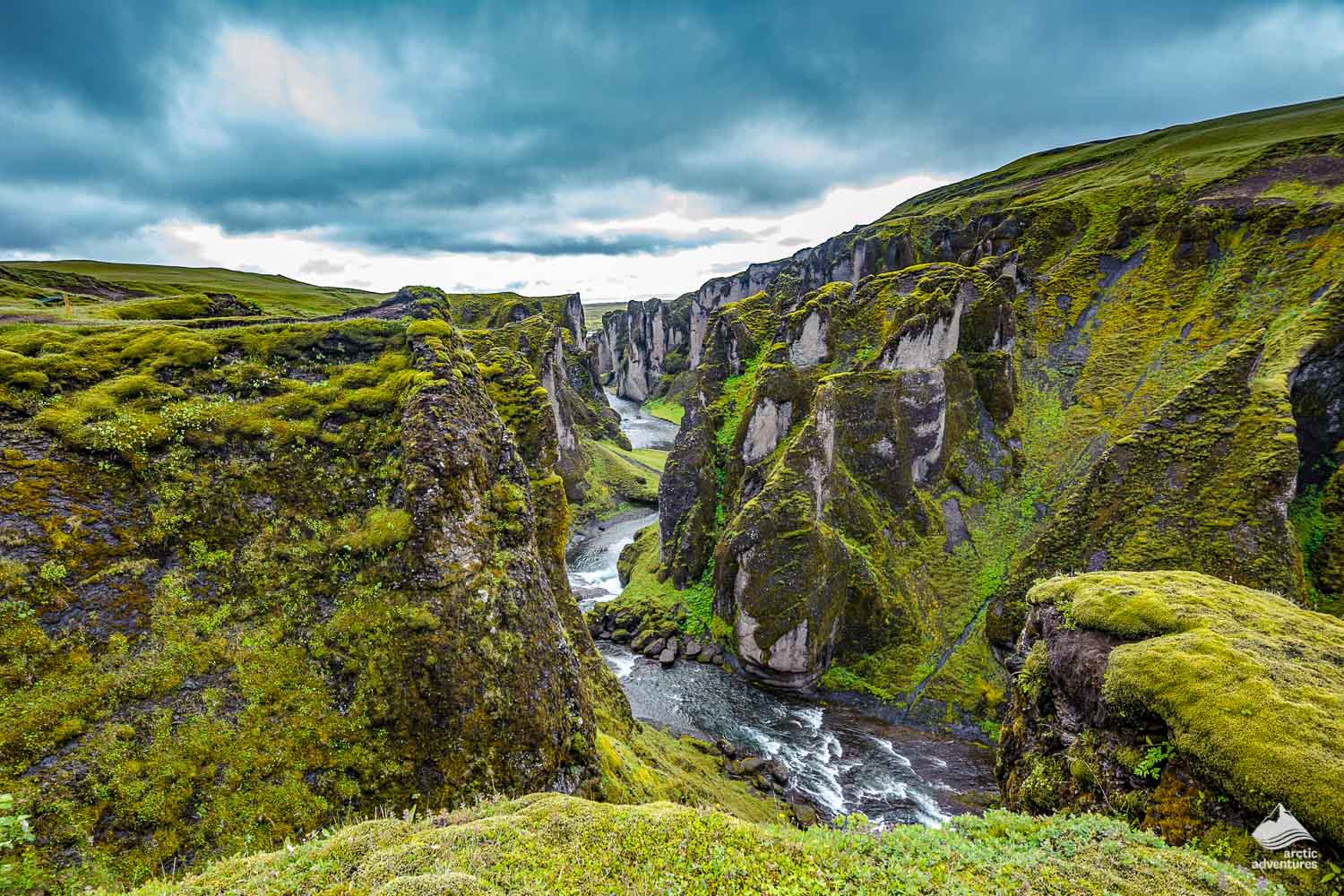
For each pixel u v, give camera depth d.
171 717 15.64
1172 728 15.04
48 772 13.55
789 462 52.84
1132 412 60.84
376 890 8.23
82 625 15.87
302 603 18.92
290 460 21.30
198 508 19.19
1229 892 10.21
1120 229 78.88
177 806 14.42
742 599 51.31
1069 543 47.28
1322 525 41.34
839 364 63.38
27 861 12.34
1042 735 20.17
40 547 16.20
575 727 22.05
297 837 15.03
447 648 18.84
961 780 37.88
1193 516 42.97
